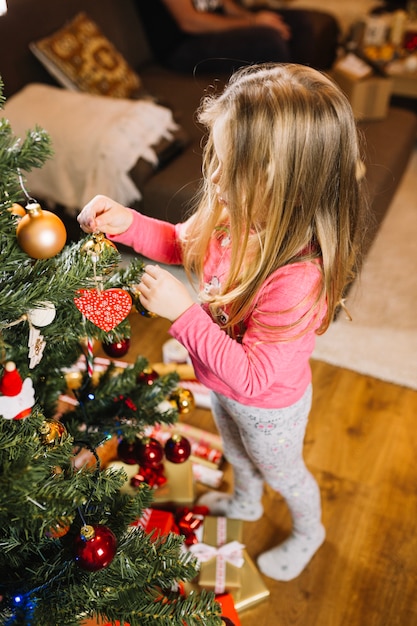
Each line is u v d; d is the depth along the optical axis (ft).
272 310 2.77
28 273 2.51
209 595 2.84
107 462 4.61
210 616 2.73
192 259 3.33
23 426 2.45
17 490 2.14
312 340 3.08
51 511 2.22
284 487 3.82
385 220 8.03
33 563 2.75
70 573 2.68
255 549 4.46
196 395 5.38
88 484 2.77
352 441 5.27
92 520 2.85
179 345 5.67
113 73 7.11
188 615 2.73
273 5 11.13
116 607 2.73
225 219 3.16
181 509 4.50
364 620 4.08
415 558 4.43
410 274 7.14
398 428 5.41
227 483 4.90
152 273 2.75
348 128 2.64
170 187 6.14
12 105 6.15
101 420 3.39
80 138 5.94
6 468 2.19
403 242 7.65
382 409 5.57
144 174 6.15
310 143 2.54
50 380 3.20
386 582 4.29
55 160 6.04
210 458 4.92
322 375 5.88
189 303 2.77
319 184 2.63
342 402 5.63
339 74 7.85
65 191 6.16
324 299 2.84
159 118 6.47
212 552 4.10
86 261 2.45
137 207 6.33
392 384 5.82
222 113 2.63
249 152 2.56
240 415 3.31
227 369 2.77
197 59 8.34
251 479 4.21
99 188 6.06
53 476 2.48
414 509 4.76
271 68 2.78
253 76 2.69
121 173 6.00
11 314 2.35
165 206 6.21
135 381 3.54
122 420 3.39
